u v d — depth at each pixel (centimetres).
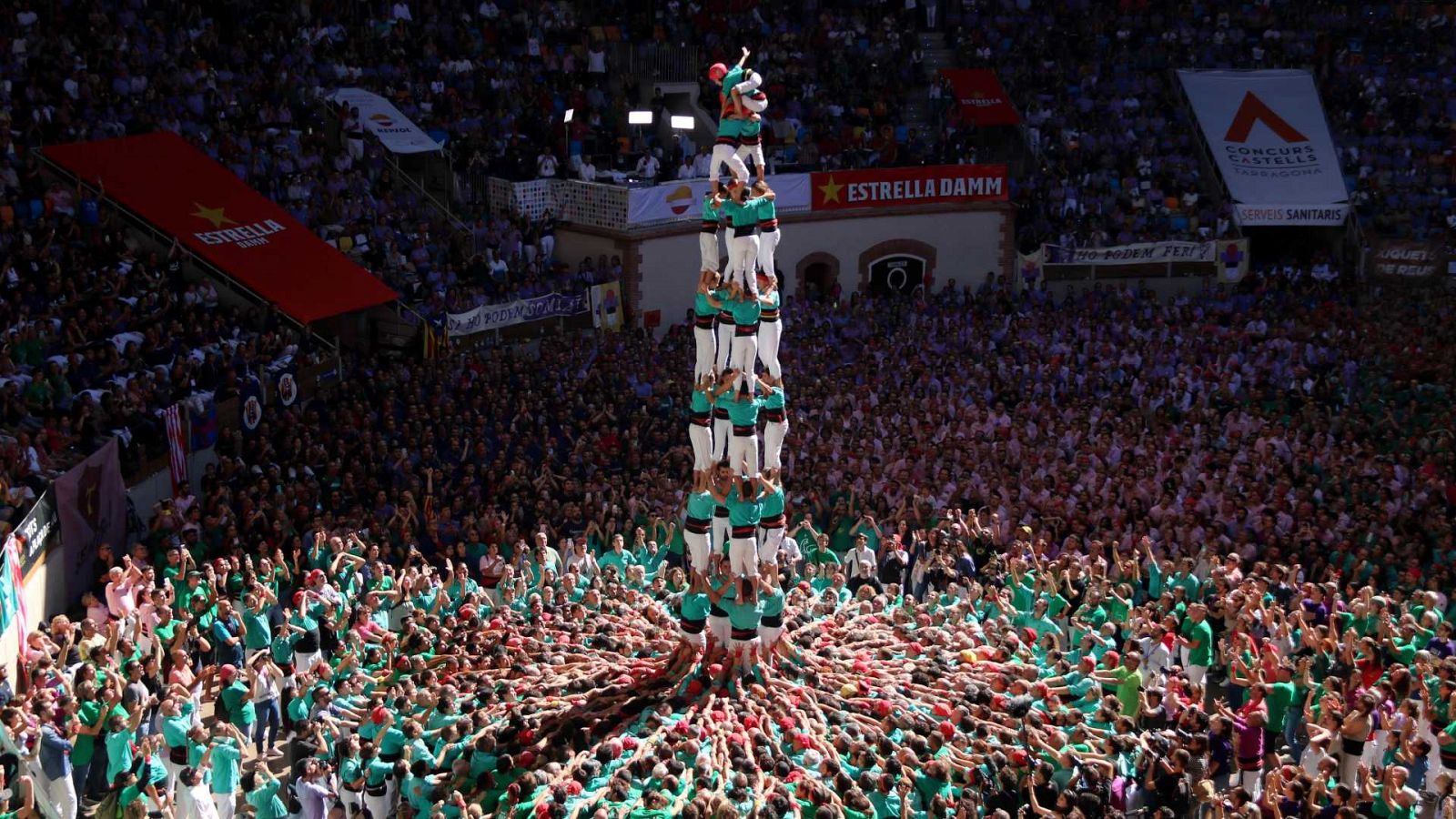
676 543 2741
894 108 4822
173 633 2194
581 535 2725
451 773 1855
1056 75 5025
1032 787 1788
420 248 3866
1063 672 2142
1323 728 1973
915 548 2692
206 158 3653
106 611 2288
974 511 2778
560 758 1881
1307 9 5303
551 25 4759
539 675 2133
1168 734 1906
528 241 4097
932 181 4416
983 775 1814
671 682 2078
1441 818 1822
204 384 3005
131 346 2967
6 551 2198
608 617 2341
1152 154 4872
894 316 3991
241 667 2250
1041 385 3541
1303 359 3762
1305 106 5016
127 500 2705
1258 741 1961
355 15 4394
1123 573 2558
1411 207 4794
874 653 2216
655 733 1931
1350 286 4444
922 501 2795
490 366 3359
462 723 1925
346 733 1966
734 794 1742
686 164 4409
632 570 2517
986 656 2214
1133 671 2091
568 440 3116
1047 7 5259
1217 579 2447
